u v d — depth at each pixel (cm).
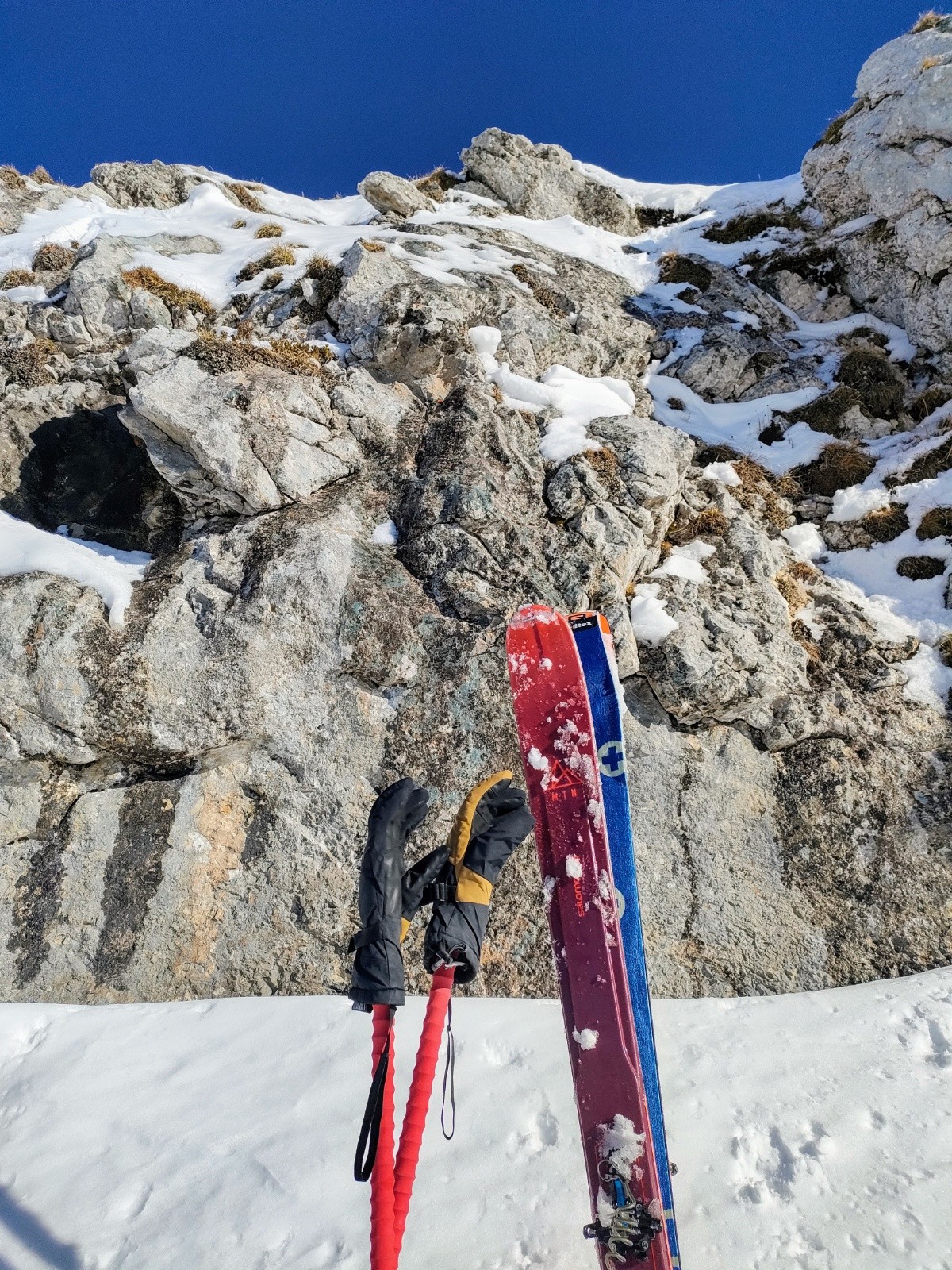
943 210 893
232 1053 445
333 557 617
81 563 625
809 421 866
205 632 594
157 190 1202
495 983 507
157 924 529
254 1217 349
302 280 873
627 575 641
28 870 546
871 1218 329
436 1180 361
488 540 634
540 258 1048
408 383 781
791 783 566
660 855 545
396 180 1154
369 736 571
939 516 725
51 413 768
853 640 651
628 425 730
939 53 929
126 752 570
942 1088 391
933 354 914
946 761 572
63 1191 372
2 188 1066
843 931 517
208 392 676
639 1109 310
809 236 1082
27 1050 465
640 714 591
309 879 536
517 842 321
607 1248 297
